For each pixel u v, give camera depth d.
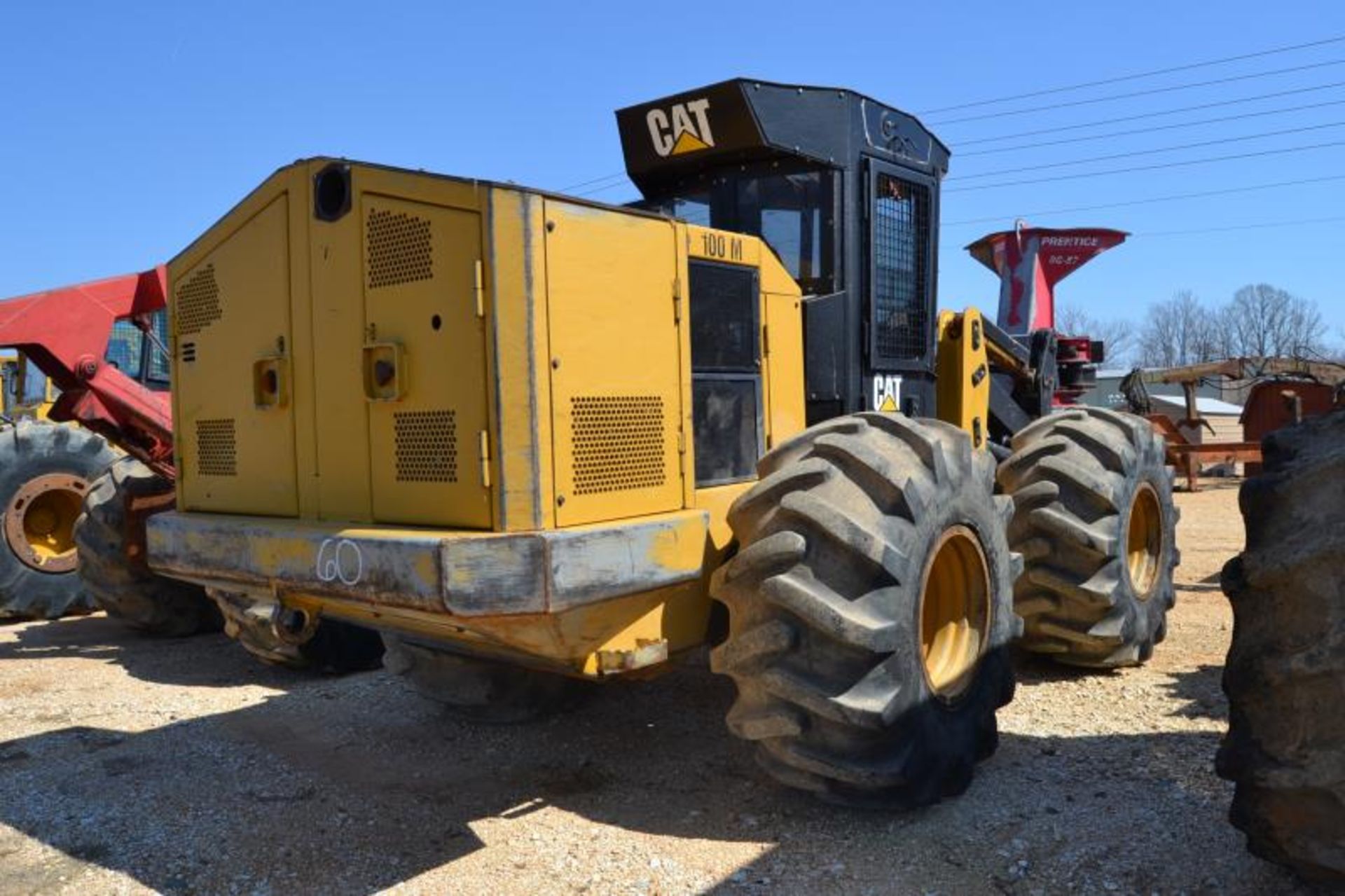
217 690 5.79
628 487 3.65
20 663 6.51
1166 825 3.58
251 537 3.72
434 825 3.82
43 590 7.78
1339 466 2.72
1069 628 5.30
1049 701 5.08
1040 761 4.24
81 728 5.07
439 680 4.79
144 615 7.07
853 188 4.89
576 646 3.46
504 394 3.28
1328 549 2.62
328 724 5.07
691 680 5.58
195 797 4.12
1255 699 2.78
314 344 3.81
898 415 4.05
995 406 6.77
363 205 3.61
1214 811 3.67
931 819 3.70
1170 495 5.97
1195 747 4.34
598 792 4.11
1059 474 5.22
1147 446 5.65
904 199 5.32
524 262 3.31
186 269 4.39
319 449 3.82
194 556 4.02
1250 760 2.78
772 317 4.48
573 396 3.46
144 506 6.95
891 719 3.46
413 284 3.47
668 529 3.61
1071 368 9.14
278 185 3.90
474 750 4.64
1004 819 3.69
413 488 3.52
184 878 3.44
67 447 7.92
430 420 3.46
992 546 4.13
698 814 3.85
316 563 3.45
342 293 3.69
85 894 3.34
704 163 4.93
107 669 6.34
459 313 3.36
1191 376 19.47
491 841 3.68
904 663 3.54
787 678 3.46
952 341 5.84
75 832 3.79
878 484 3.59
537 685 4.88
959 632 4.09
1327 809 2.65
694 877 3.35
